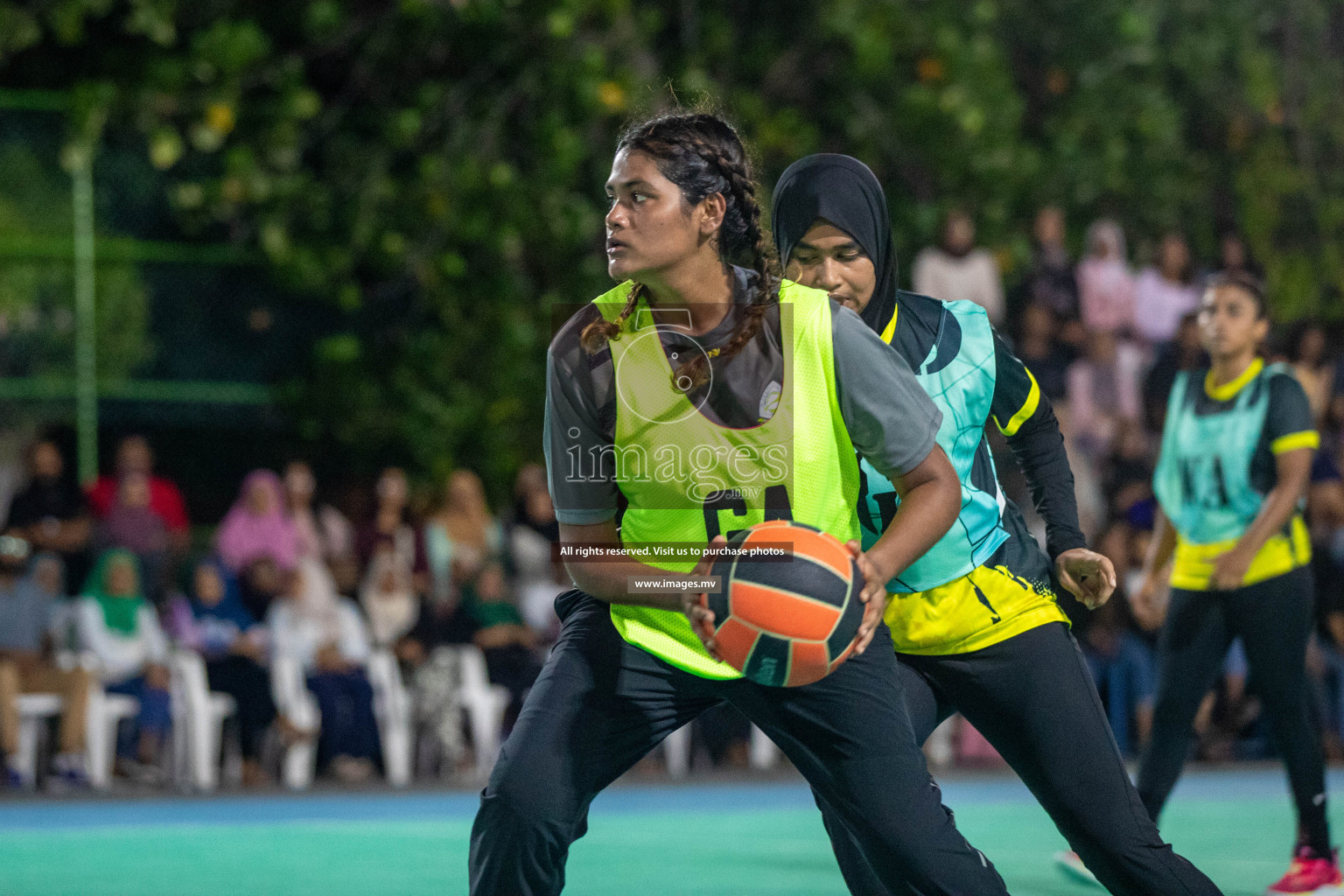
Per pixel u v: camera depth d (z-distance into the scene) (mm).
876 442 6094
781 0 32438
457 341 28984
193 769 21391
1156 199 34719
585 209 29438
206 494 26688
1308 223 36344
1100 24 34812
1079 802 7098
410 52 29703
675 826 16438
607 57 30250
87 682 21047
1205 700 11281
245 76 28109
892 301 7609
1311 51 37156
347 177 28672
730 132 6188
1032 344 27734
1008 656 7250
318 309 28203
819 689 6094
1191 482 11438
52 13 26438
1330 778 21922
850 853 7188
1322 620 24734
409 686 23094
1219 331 11414
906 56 32875
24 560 21516
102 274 25984
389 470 27453
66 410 25422
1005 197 32438
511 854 6070
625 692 6238
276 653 22062
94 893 11664
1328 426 28484
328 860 13641
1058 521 7957
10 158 25547
